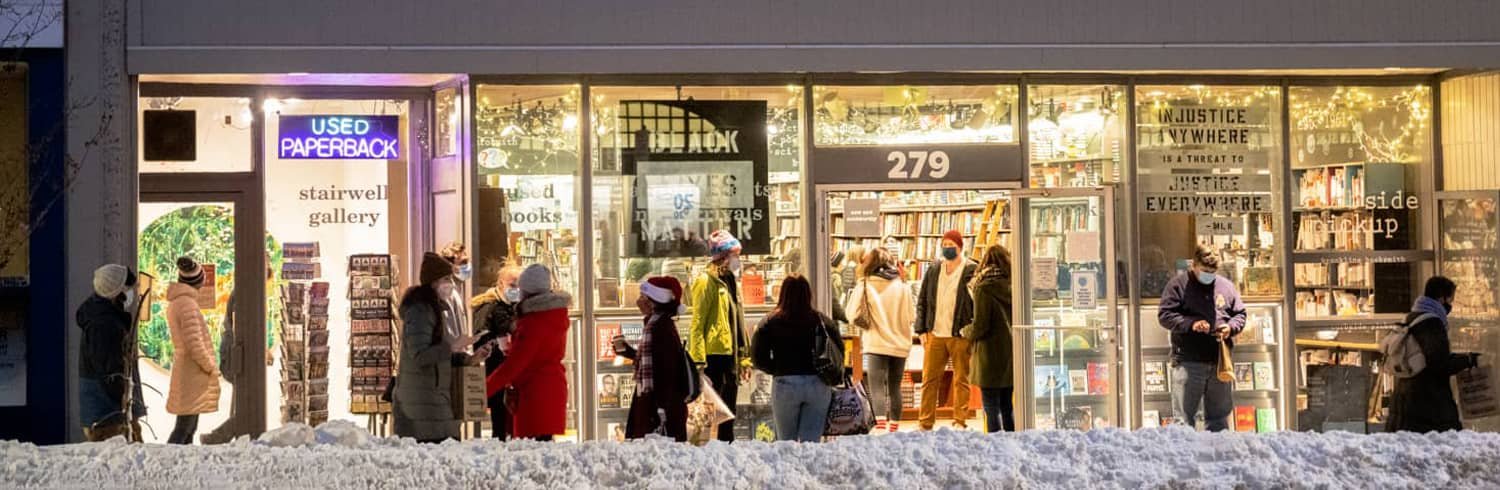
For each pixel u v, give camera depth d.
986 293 13.70
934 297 15.28
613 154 13.42
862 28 13.34
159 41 12.73
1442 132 14.49
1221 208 14.12
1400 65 13.80
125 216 12.80
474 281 13.20
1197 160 14.08
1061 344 13.72
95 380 11.32
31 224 12.52
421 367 11.21
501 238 13.27
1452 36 13.85
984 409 13.84
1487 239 14.12
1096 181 13.98
